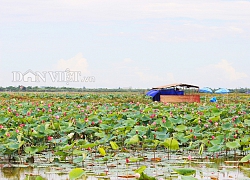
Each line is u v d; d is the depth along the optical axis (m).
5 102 40.06
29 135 16.44
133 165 13.04
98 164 13.19
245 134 17.11
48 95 64.56
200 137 16.42
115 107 29.70
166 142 13.70
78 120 19.88
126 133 16.83
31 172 12.22
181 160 13.95
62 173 12.03
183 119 20.56
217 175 11.64
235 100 59.91
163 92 52.22
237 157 14.61
